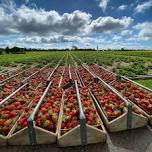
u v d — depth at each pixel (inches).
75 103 84.3
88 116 67.7
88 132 59.2
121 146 59.2
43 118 66.8
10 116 72.9
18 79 158.9
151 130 67.3
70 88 116.5
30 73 192.9
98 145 59.8
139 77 159.2
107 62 304.0
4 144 60.4
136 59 369.1
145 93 97.7
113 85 120.0
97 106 83.8
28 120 59.2
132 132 66.4
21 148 59.4
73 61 336.8
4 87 126.0
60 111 75.0
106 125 68.2
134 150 57.3
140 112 73.9
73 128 58.6
